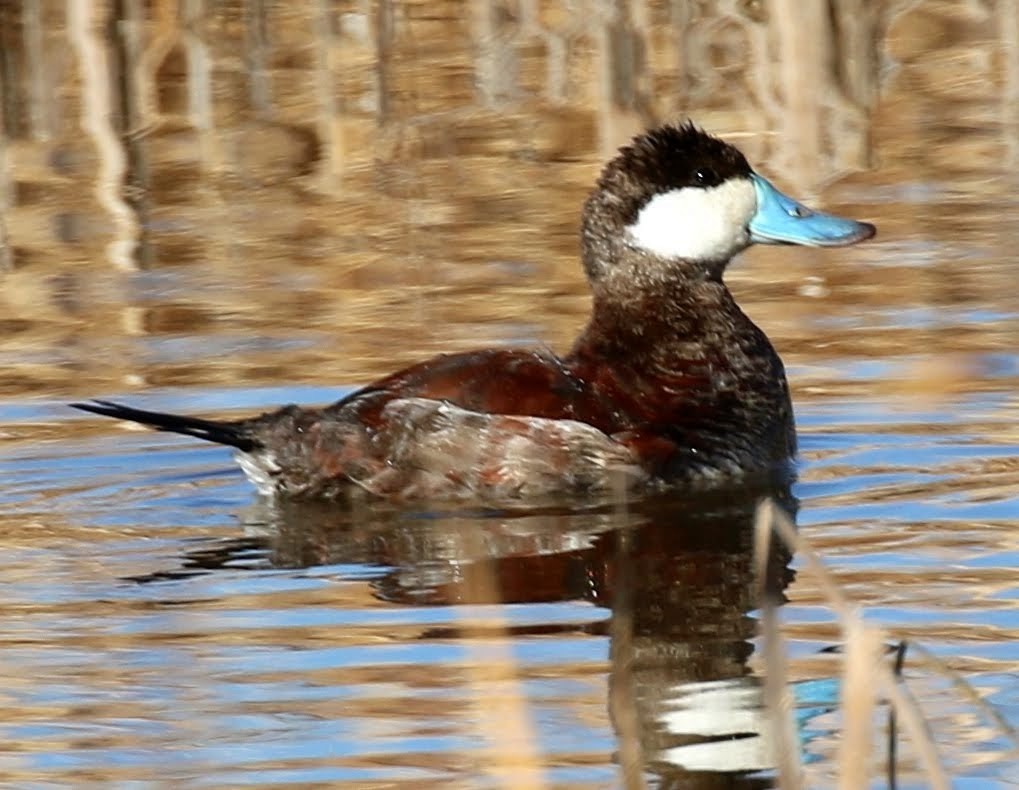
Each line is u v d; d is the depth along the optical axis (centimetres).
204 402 1205
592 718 735
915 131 1791
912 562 903
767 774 691
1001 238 1498
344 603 875
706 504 1016
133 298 1441
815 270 1467
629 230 1112
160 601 883
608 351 1095
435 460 1032
